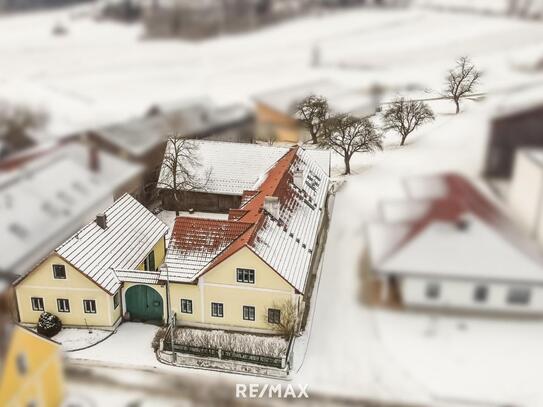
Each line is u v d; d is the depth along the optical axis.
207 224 23.16
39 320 22.12
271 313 21.67
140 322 23.09
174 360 19.73
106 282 22.20
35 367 7.68
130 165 20.27
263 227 22.39
